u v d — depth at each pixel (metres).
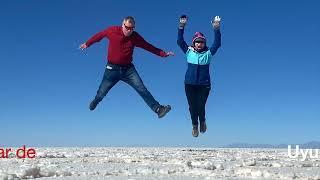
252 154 21.67
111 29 12.04
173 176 8.79
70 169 10.61
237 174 9.34
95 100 12.40
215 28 12.57
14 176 8.34
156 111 12.13
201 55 12.58
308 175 9.23
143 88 12.16
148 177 8.57
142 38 12.22
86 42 12.12
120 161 13.96
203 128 13.34
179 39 12.79
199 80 12.62
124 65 12.09
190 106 13.15
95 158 15.80
